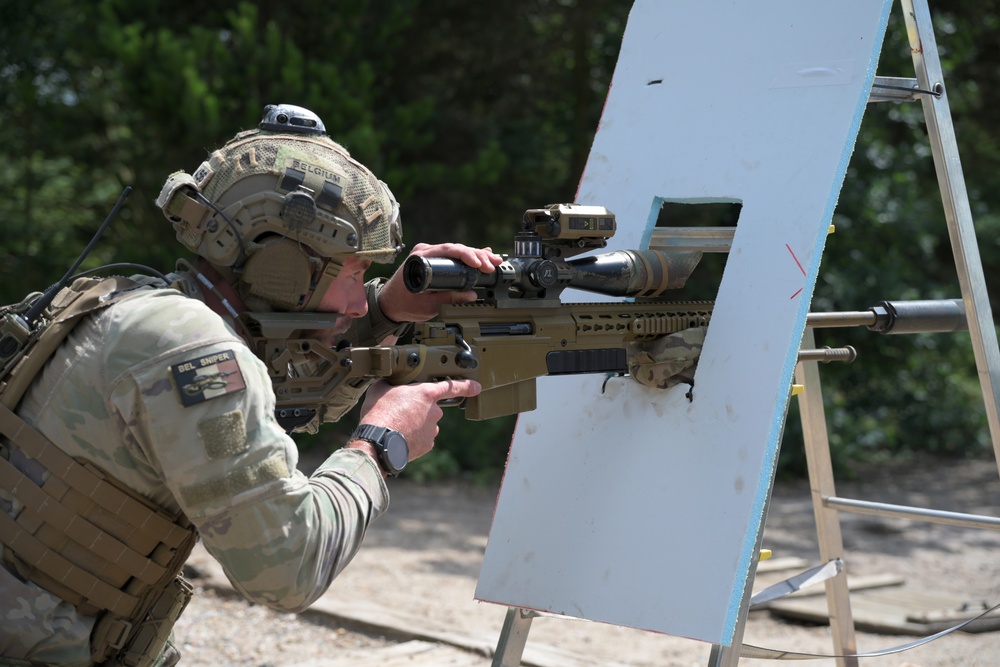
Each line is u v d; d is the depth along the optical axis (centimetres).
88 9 2016
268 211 437
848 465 2408
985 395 609
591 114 2741
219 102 1841
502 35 2458
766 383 512
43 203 2544
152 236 2130
